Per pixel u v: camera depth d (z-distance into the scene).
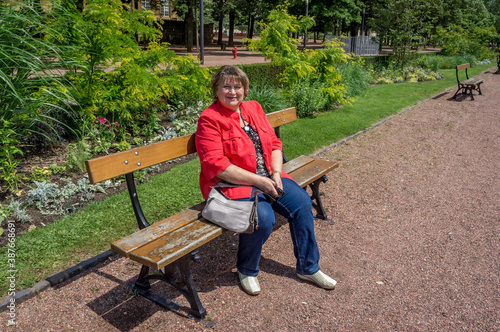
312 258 2.73
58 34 4.55
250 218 2.42
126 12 6.00
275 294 2.65
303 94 7.93
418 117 8.63
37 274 2.68
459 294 2.67
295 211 2.71
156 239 2.33
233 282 2.77
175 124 6.42
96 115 5.79
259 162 2.87
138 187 4.16
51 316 2.36
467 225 3.71
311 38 78.88
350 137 6.65
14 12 3.83
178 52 31.42
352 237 3.45
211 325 2.32
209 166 2.60
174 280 2.53
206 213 2.52
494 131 7.52
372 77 15.14
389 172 5.15
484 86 14.15
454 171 5.26
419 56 19.73
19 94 3.80
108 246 3.07
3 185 4.13
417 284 2.79
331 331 2.30
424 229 3.63
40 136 5.22
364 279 2.84
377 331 2.31
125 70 5.70
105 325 2.31
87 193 4.02
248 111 2.92
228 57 28.20
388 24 17.69
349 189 4.55
